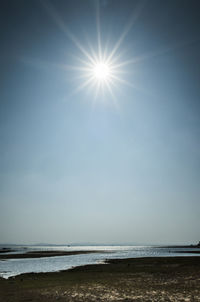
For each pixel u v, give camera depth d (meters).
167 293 19.97
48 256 88.75
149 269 38.91
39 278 32.50
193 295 18.92
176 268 39.25
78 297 19.34
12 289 24.17
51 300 18.38
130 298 18.48
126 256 81.75
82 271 39.53
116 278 30.39
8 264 57.59
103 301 17.70
